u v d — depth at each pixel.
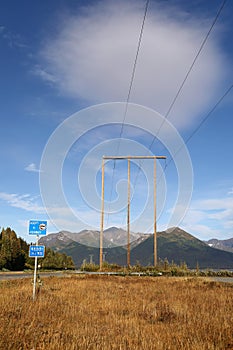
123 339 7.59
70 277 30.44
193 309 11.88
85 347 6.85
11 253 65.69
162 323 9.69
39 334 7.75
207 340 7.51
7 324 8.32
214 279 31.38
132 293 17.19
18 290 16.92
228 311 11.38
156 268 38.62
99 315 10.68
